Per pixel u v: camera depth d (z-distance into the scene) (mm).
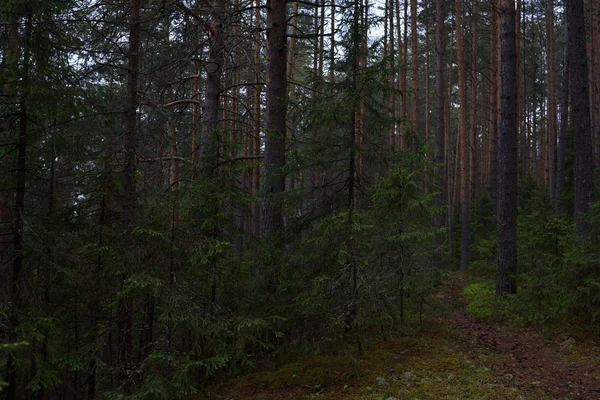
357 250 7020
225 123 16406
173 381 5746
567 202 18797
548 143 24672
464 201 21812
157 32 11133
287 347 7277
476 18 24766
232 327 6617
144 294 6586
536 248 10375
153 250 6477
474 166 27516
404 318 8891
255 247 7617
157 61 12148
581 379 6414
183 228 6711
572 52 10883
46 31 6816
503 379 6293
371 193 8047
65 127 7766
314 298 6941
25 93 6527
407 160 8164
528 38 33656
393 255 8094
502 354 7637
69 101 7051
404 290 8164
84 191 7199
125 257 6414
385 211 8180
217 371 7188
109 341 6711
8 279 6324
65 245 6711
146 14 10492
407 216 8461
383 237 8000
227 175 7062
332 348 7215
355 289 6910
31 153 7027
